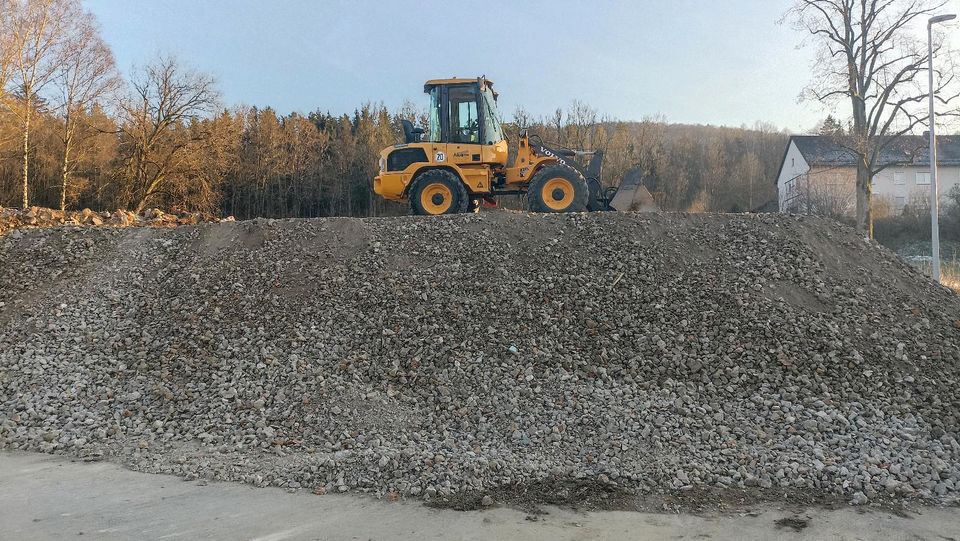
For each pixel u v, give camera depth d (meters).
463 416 6.02
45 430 6.10
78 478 5.05
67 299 8.61
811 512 4.39
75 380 6.92
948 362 6.73
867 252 8.95
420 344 7.13
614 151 38.28
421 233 9.43
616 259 8.60
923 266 22.89
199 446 5.69
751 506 4.49
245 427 5.93
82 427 6.13
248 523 4.15
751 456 5.20
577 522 4.20
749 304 7.54
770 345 6.86
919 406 6.04
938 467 5.01
